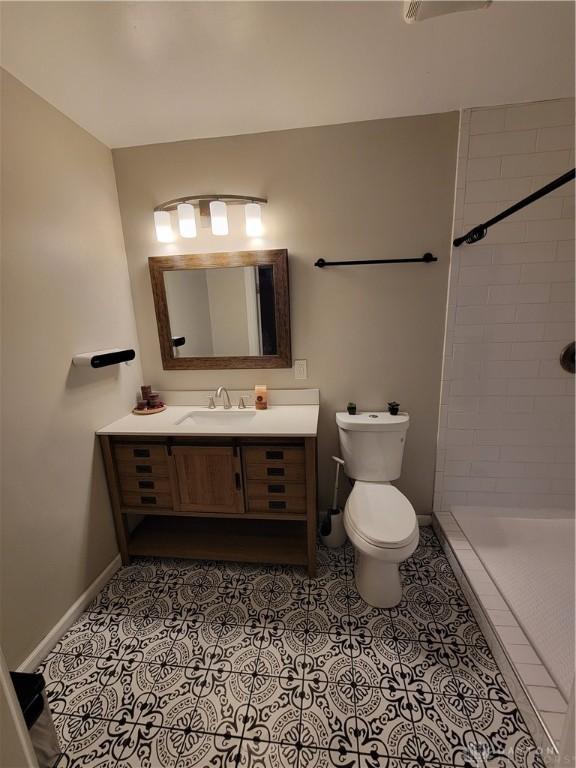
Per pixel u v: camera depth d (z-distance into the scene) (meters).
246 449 1.72
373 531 1.46
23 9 1.04
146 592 1.73
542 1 1.08
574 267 1.76
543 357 1.88
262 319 2.00
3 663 0.61
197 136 1.82
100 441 1.78
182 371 2.15
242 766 1.05
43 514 1.42
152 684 1.28
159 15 1.08
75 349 1.62
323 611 1.58
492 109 1.64
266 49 1.24
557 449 1.98
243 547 1.92
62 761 1.07
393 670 1.31
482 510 2.11
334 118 1.71
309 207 1.86
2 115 1.26
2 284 1.25
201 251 1.97
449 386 1.97
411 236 1.83
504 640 1.33
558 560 1.77
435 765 1.03
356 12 1.10
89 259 1.72
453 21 1.14
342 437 1.95
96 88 1.41
